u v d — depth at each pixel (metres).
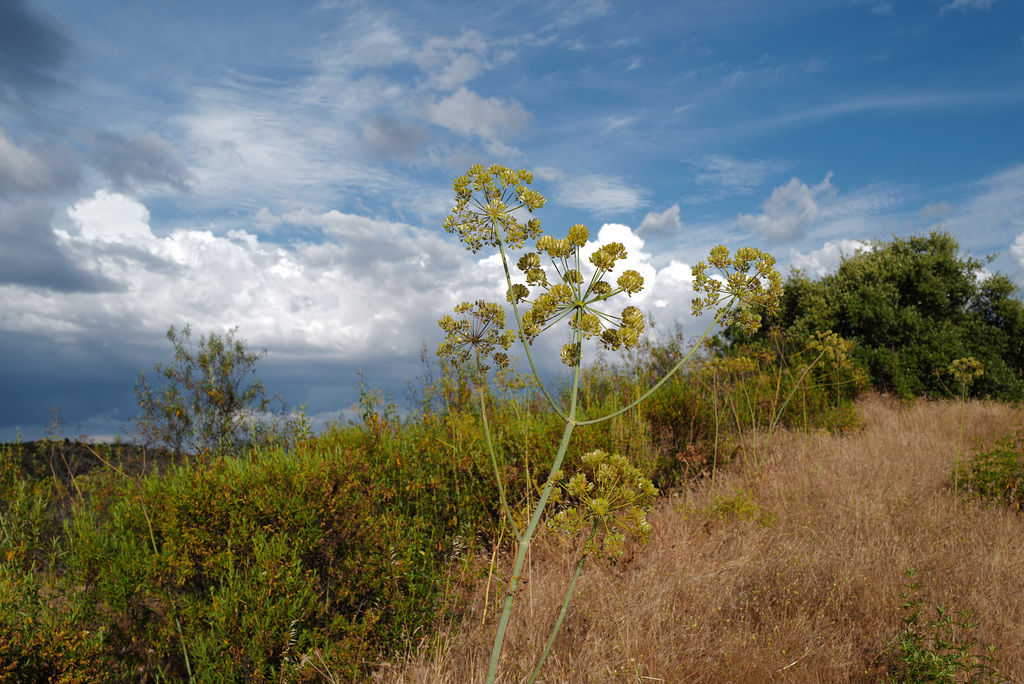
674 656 3.07
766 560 4.18
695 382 7.98
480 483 4.64
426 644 3.25
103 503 4.80
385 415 5.70
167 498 3.74
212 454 6.19
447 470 4.64
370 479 4.09
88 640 2.99
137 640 3.39
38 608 3.21
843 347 8.18
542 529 4.25
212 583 3.56
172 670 3.43
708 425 7.16
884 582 3.82
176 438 6.92
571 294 2.18
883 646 3.17
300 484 3.64
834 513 5.18
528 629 3.33
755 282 2.64
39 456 6.18
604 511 2.24
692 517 5.20
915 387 12.48
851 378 10.80
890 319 13.19
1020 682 2.85
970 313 14.16
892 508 5.25
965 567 4.04
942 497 5.66
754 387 8.98
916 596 3.68
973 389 12.91
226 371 7.39
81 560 3.50
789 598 3.71
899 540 4.52
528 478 4.29
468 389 5.68
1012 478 5.56
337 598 3.38
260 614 2.95
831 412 9.20
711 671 2.99
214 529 3.55
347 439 5.16
